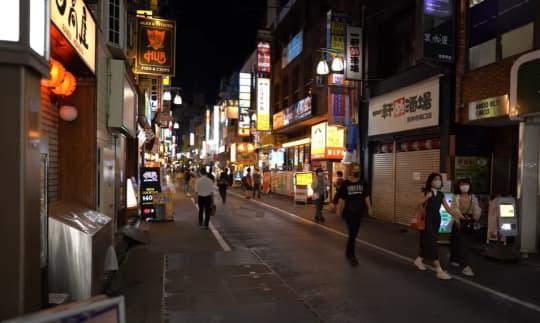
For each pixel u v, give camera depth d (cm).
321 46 2008
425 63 1140
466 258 736
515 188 1094
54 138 703
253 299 587
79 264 495
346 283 671
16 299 315
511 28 995
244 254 888
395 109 1400
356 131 1659
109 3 894
